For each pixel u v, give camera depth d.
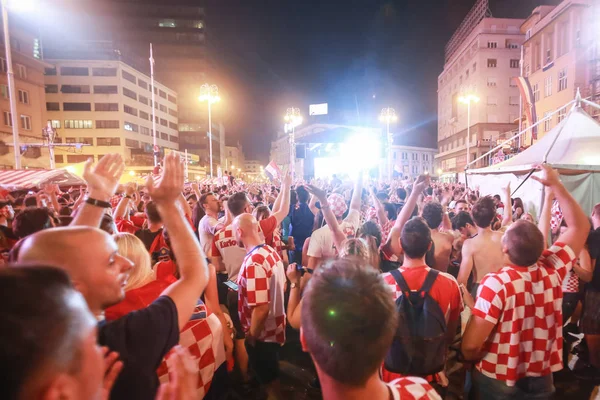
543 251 2.44
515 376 2.28
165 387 1.06
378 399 1.15
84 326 0.79
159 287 2.23
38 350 0.66
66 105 57.91
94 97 58.16
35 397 0.67
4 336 0.64
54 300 0.74
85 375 0.77
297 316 2.42
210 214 5.62
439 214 4.12
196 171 74.06
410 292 2.40
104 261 1.36
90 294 1.32
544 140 10.01
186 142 81.44
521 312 2.27
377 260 3.25
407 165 76.69
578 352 4.29
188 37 80.75
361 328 1.06
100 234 1.41
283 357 4.40
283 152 93.81
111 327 1.33
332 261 1.31
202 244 5.59
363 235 3.96
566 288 4.38
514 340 2.28
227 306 4.30
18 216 3.15
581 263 3.77
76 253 1.30
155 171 17.47
